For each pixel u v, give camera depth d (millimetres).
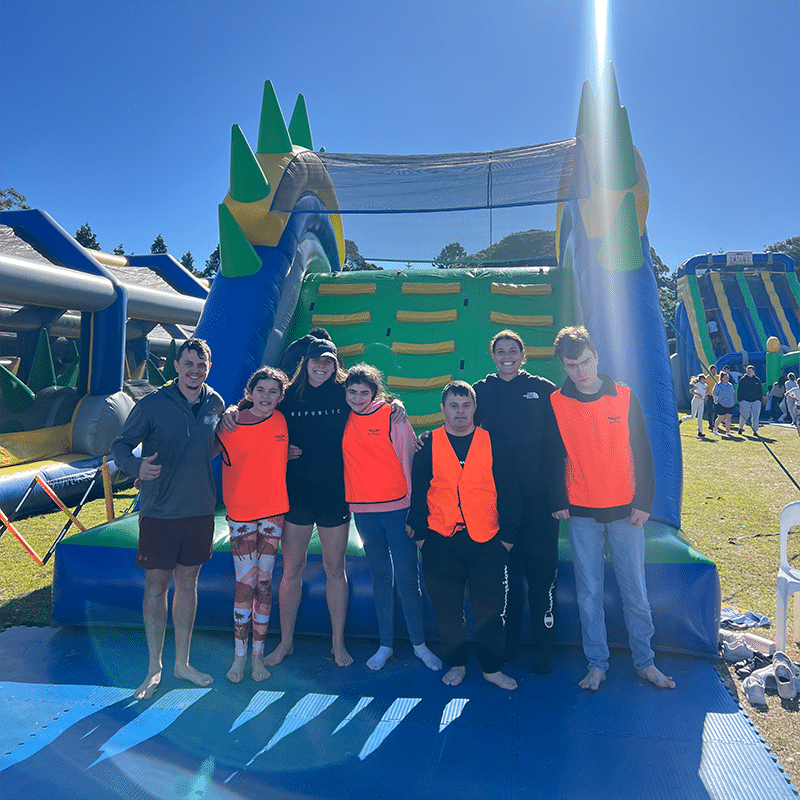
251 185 5535
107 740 2801
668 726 2863
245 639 3367
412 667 3506
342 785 2488
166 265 15297
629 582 3273
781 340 21375
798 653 3566
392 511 3377
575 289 5875
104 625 3969
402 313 6238
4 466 7082
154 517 3193
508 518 3139
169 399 3172
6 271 6891
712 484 8328
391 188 5855
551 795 2414
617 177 5066
